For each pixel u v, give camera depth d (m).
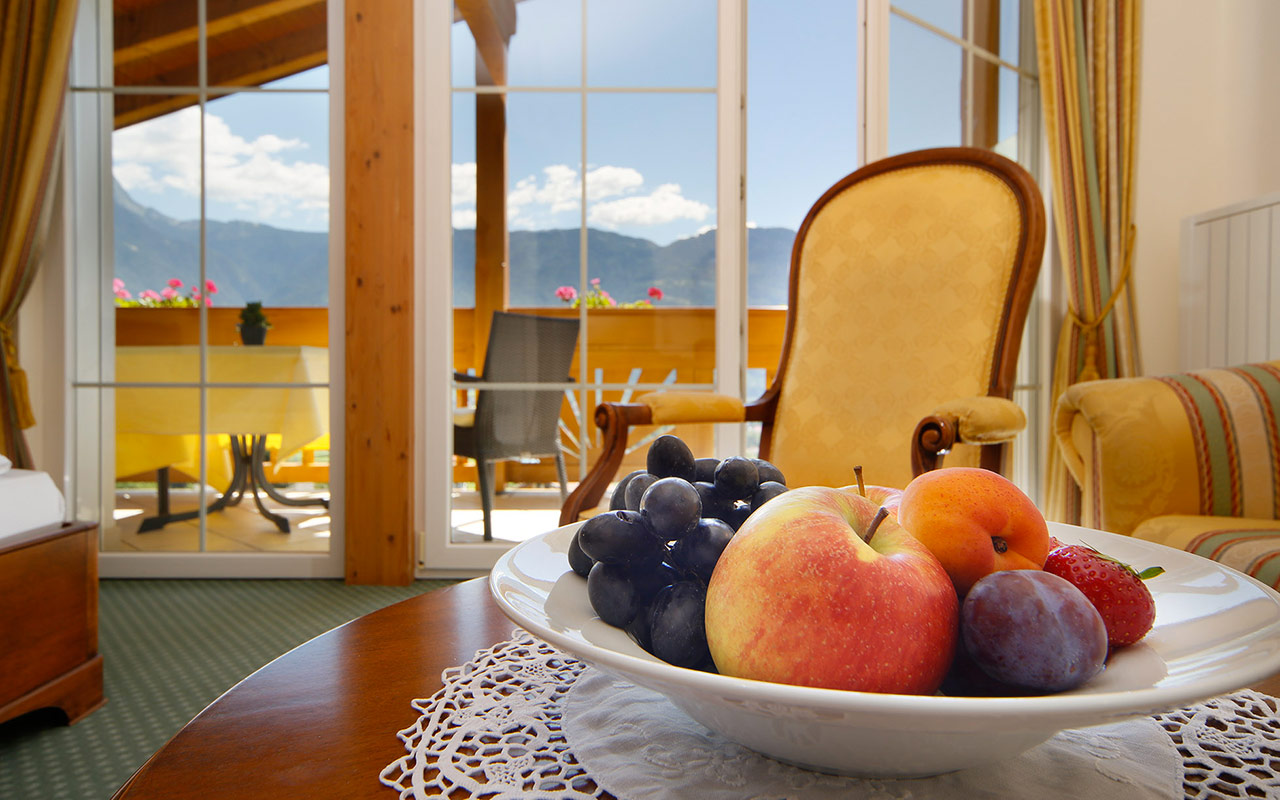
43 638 1.28
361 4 2.24
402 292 2.25
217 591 2.17
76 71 2.37
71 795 1.10
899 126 2.25
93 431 2.37
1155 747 0.36
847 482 1.32
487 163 2.37
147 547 2.36
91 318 2.38
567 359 2.40
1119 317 2.36
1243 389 1.14
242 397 2.38
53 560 1.31
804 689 0.23
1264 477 1.09
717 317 2.39
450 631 0.56
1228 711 0.41
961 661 0.31
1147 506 1.11
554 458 2.39
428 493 2.32
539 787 0.32
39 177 2.19
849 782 0.32
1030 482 2.54
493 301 2.38
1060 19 2.33
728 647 0.29
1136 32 2.38
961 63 2.41
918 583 0.29
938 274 1.32
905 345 1.32
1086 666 0.27
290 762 0.35
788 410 1.42
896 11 2.23
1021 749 0.27
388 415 2.24
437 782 0.33
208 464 2.38
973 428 0.91
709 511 0.42
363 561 2.24
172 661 1.62
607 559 0.35
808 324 1.46
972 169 1.37
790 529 0.30
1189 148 2.56
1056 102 2.34
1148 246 2.56
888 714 0.22
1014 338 1.22
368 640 0.54
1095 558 0.34
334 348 2.33
